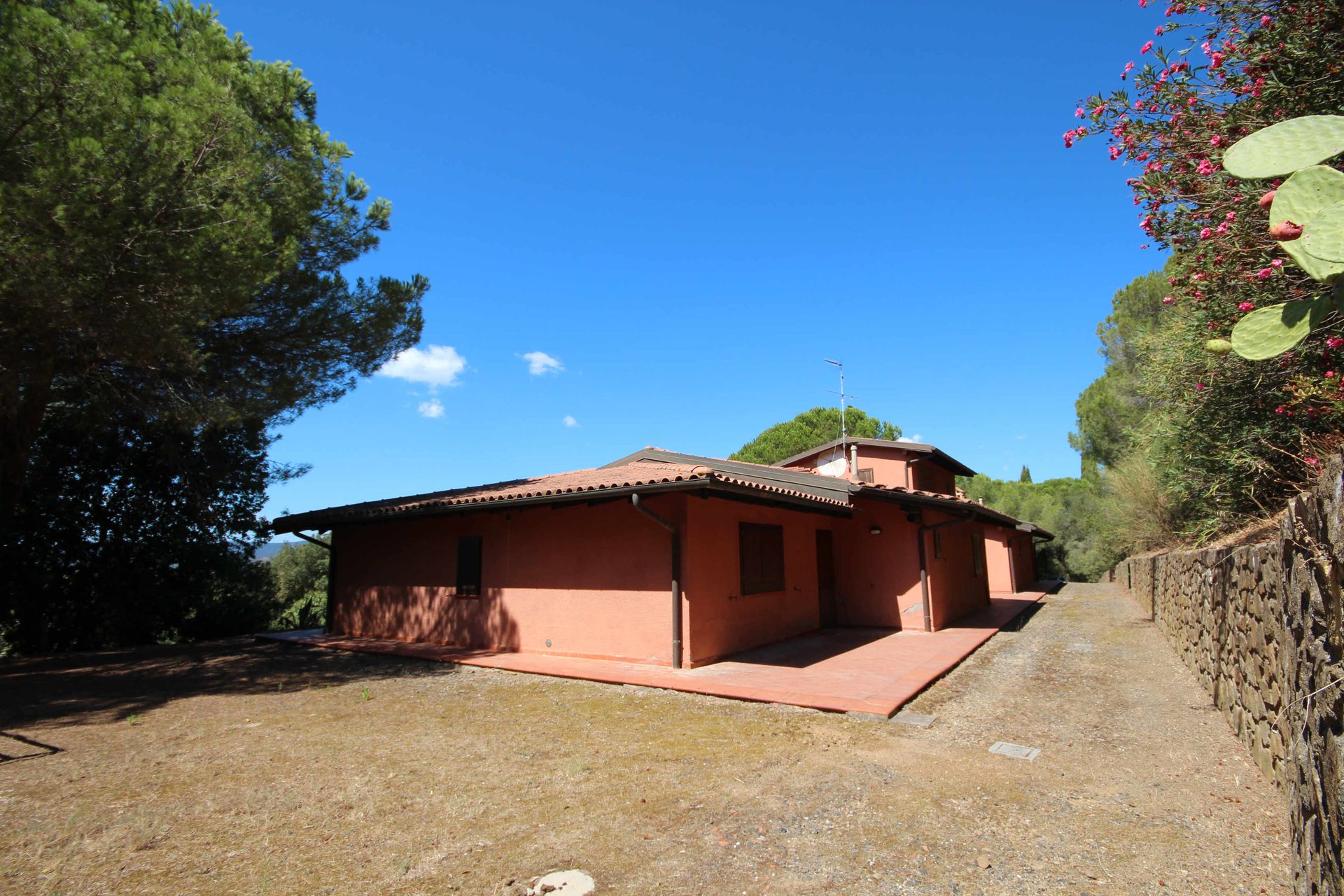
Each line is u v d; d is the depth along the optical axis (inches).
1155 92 195.6
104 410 407.2
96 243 271.9
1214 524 331.6
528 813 164.6
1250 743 192.7
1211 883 122.6
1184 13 188.4
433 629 464.1
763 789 176.1
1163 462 388.2
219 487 596.1
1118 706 260.2
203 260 302.0
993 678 320.2
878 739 219.3
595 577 380.2
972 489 1572.3
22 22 258.7
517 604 415.2
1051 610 653.3
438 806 170.7
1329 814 98.0
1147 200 201.9
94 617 558.3
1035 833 145.9
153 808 172.4
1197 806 157.6
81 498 532.1
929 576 487.5
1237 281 191.3
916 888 124.5
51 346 323.0
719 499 374.0
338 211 447.2
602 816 161.5
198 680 365.7
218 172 305.7
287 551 1056.2
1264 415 260.4
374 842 149.9
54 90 267.3
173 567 593.6
